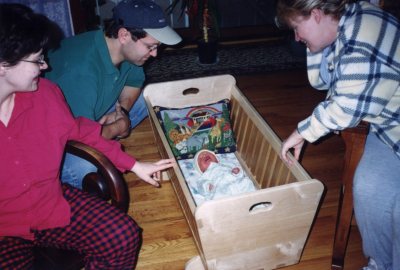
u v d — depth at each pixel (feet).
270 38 11.75
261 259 4.49
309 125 3.82
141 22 4.56
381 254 4.21
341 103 3.44
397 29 3.35
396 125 3.75
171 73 9.86
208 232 3.91
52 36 6.51
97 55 4.87
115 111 5.75
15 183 3.35
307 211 4.12
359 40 3.29
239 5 13.85
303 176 4.16
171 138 5.95
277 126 7.91
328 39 3.58
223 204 3.72
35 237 3.62
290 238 4.37
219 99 6.45
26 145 3.37
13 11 2.84
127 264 3.77
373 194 3.84
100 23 9.87
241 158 6.26
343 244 4.67
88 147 3.72
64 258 3.57
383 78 3.28
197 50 10.98
